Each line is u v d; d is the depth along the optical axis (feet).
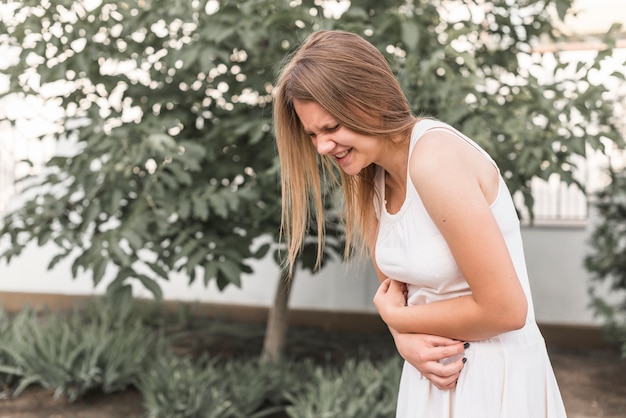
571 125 12.48
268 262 20.63
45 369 14.12
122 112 12.80
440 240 4.33
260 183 12.93
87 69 11.46
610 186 16.74
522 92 12.75
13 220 12.29
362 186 5.23
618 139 11.35
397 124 4.36
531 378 4.55
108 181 11.87
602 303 16.98
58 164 12.08
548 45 16.62
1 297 21.88
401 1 13.20
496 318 4.10
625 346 15.67
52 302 21.71
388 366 13.92
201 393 12.37
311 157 4.81
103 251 11.53
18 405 13.80
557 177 19.33
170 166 11.35
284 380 13.80
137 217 11.50
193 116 13.53
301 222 4.82
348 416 11.44
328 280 20.36
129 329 17.22
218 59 12.84
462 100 11.52
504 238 4.46
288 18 10.91
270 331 15.84
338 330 20.24
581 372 16.78
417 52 12.46
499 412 4.47
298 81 4.23
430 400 4.87
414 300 4.80
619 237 16.88
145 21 11.51
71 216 17.93
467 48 13.75
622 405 14.38
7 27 11.41
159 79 13.04
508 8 13.30
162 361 14.02
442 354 4.51
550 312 19.48
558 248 19.35
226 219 13.12
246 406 12.78
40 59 12.48
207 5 12.58
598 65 10.71
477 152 4.30
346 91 4.16
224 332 19.20
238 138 13.43
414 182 4.17
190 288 20.94
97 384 14.15
